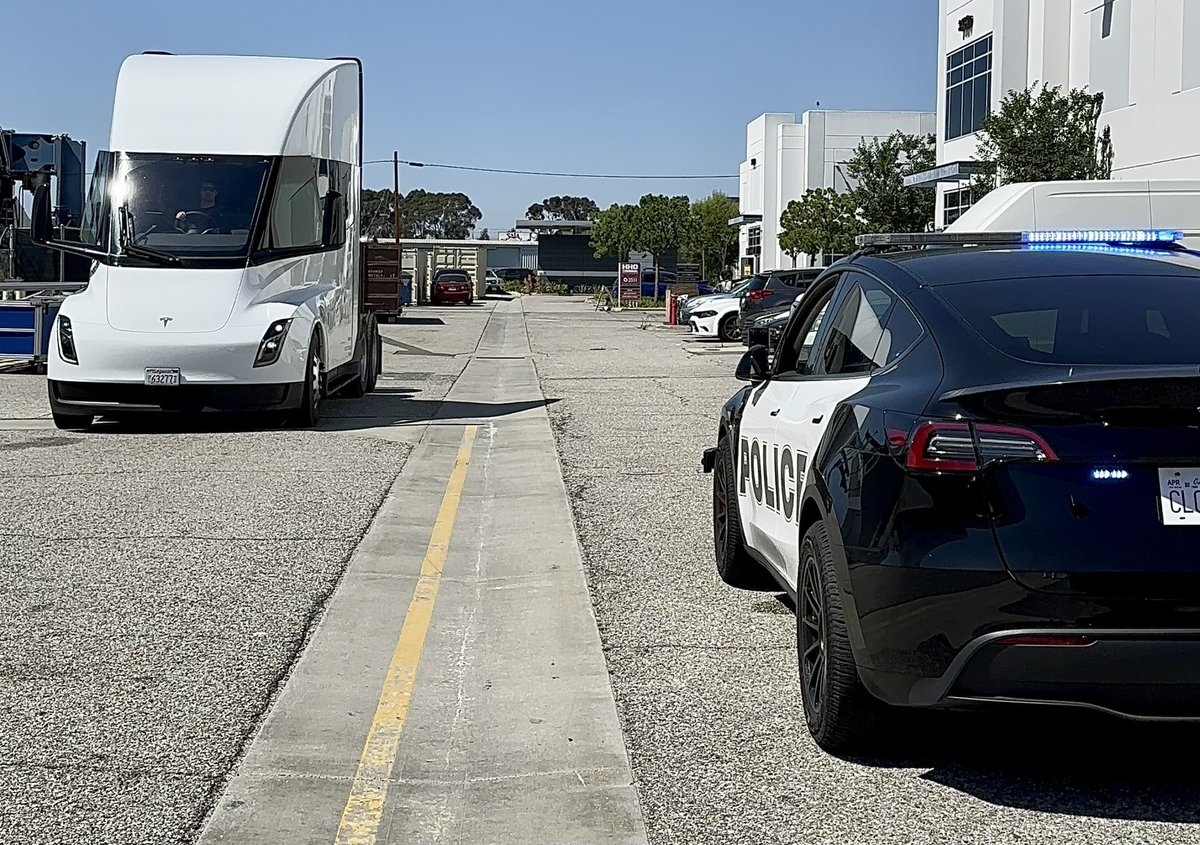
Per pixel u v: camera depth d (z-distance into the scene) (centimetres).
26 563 752
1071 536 383
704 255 9206
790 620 646
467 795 440
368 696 544
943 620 394
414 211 14912
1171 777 445
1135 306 469
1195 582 380
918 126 6600
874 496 420
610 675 563
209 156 1450
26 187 2386
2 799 427
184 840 398
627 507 954
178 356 1326
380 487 1027
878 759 462
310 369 1428
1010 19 3744
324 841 402
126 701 525
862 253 588
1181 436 386
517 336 3688
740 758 466
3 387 1858
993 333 446
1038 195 1830
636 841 399
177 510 918
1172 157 2966
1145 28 3077
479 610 689
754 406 640
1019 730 489
